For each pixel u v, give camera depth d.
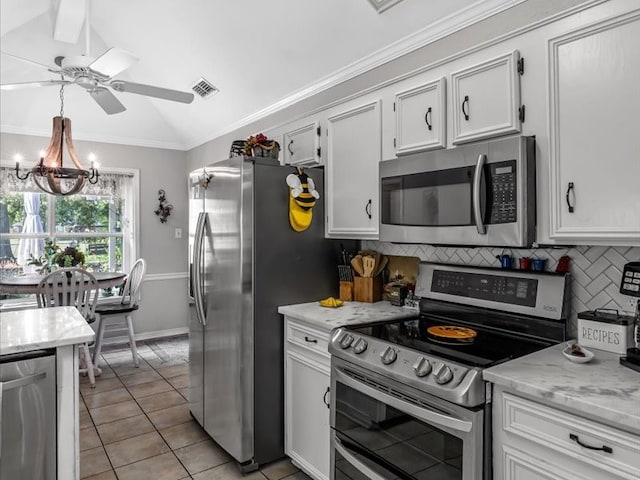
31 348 1.54
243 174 2.33
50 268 4.36
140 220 5.00
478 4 1.89
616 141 1.38
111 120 4.63
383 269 2.63
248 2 2.63
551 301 1.77
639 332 1.42
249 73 3.26
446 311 2.14
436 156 1.90
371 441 1.76
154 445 2.65
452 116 1.94
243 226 2.33
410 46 2.24
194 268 2.70
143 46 3.62
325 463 2.13
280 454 2.47
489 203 1.68
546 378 1.29
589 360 1.43
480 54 1.85
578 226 1.48
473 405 1.36
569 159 1.50
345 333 1.93
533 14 1.71
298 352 2.33
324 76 2.82
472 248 2.17
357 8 2.28
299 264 2.55
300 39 2.69
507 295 1.92
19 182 4.32
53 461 1.62
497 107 1.75
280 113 3.37
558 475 1.20
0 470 1.51
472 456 1.36
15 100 4.05
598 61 1.43
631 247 1.61
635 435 1.05
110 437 2.75
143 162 5.02
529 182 1.61
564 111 1.52
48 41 3.63
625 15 1.36
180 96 2.76
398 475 1.62
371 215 2.35
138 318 5.00
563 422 1.19
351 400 1.87
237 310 2.35
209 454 2.55
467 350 1.62
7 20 3.16
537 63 1.63
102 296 4.88
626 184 1.36
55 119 3.09
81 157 4.65
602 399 1.13
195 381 2.87
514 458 1.31
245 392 2.34
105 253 4.93
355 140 2.47
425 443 1.52
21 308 4.35
